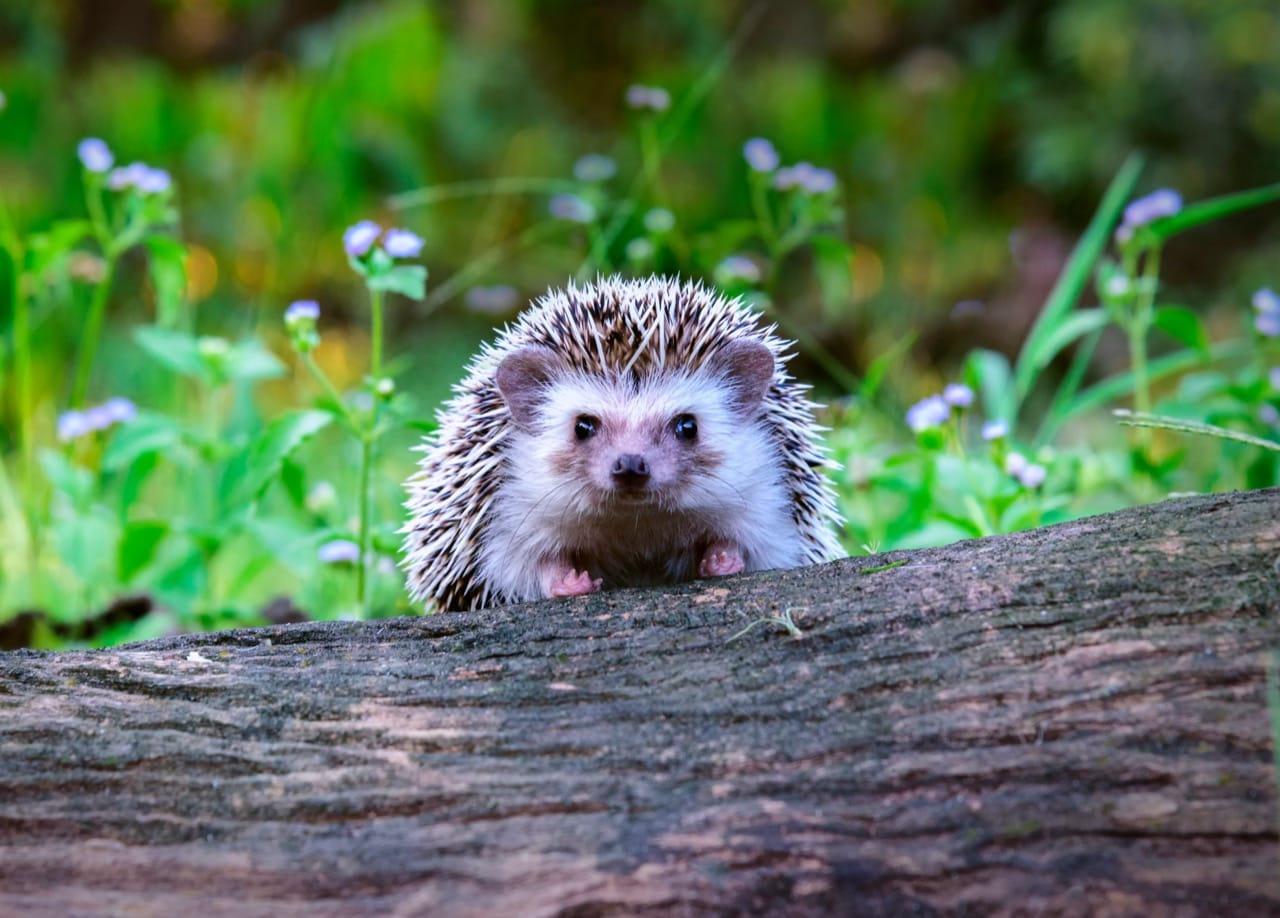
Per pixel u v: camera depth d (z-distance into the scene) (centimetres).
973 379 826
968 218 1788
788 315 1581
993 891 366
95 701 430
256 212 1603
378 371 650
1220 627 401
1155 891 359
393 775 405
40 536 811
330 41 1587
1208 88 1719
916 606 431
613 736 409
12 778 408
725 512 590
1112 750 382
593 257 895
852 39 1922
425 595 629
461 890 379
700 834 381
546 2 1858
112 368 1366
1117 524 447
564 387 591
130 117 1543
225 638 461
